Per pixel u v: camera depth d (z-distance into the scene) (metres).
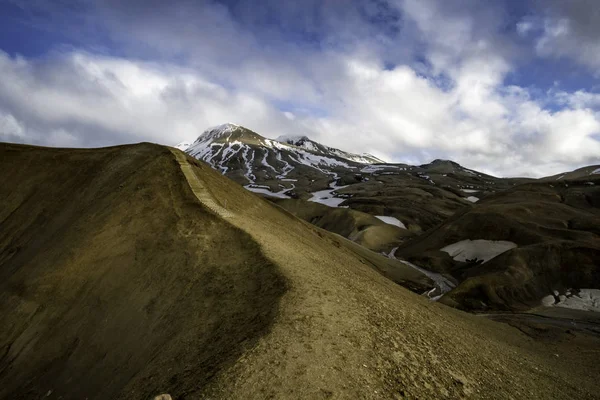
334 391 8.28
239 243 18.58
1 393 15.42
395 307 16.77
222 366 8.96
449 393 9.89
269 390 8.03
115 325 16.06
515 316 40.41
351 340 10.64
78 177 34.38
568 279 49.91
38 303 19.22
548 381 16.91
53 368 15.65
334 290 14.34
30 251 26.02
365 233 89.81
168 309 15.05
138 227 22.08
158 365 11.16
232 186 37.97
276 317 10.93
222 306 13.41
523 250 53.22
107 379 13.09
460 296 46.41
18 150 39.22
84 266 20.22
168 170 28.98
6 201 34.28
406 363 10.54
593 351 27.98
